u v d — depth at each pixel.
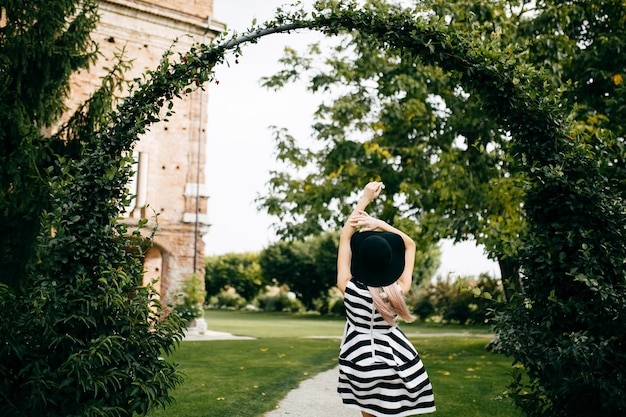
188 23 18.62
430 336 19.14
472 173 11.50
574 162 4.44
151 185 17.89
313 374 8.74
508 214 9.94
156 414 5.71
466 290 4.71
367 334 3.00
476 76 4.70
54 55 8.71
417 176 13.12
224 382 7.75
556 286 4.36
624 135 9.30
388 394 2.88
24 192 7.74
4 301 4.16
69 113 16.39
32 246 7.78
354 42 12.95
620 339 4.12
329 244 46.69
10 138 8.12
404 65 12.20
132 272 4.44
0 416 3.84
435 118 12.92
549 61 10.67
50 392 3.92
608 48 10.88
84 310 4.06
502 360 11.03
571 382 4.00
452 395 7.04
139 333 4.30
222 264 56.91
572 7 11.61
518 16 12.63
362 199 3.41
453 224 11.26
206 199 18.78
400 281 3.18
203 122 19.03
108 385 4.13
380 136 13.66
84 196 4.33
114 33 17.53
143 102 4.62
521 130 4.61
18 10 8.35
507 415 5.92
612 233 4.25
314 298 48.09
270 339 15.69
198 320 17.94
